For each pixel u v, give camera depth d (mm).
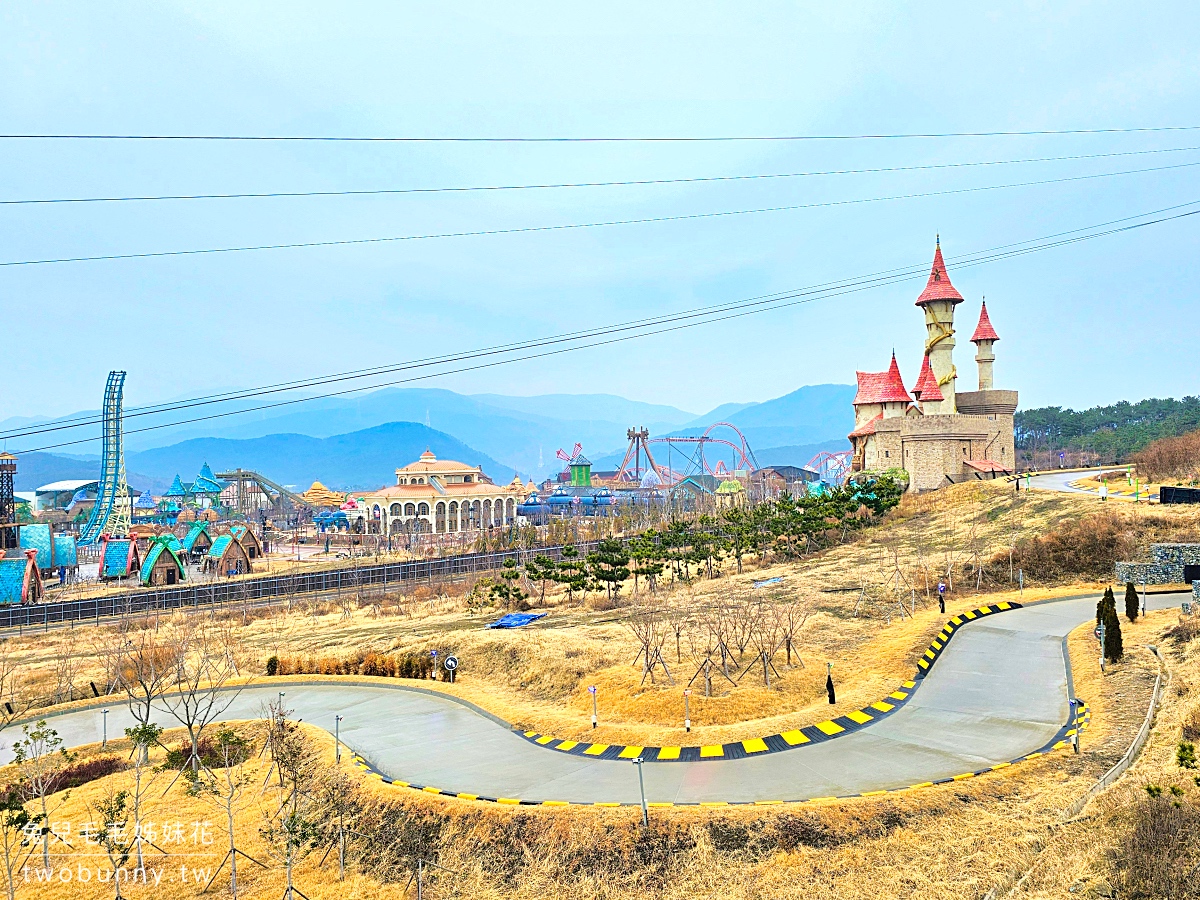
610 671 52938
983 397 134875
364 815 35469
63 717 56438
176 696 58719
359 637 73500
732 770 35719
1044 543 76750
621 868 29016
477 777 37562
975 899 25016
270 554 173500
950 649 53250
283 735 44812
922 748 36875
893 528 104312
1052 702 42500
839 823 29656
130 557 130250
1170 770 29844
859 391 141375
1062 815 28844
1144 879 23672
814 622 61562
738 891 27141
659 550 93750
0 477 128250
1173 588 65000
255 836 36531
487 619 78000
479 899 29234
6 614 90000
